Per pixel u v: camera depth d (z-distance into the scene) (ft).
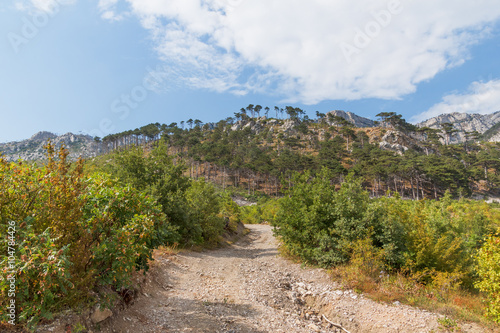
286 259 43.70
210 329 18.28
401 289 28.09
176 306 21.48
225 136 449.06
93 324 14.14
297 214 42.04
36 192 14.23
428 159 302.45
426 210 45.39
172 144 396.78
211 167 340.18
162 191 46.11
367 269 31.32
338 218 38.81
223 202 99.09
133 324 16.70
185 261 36.40
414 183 286.87
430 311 23.99
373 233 34.99
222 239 65.62
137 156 49.37
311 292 30.01
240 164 318.24
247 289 28.53
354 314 24.75
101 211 16.31
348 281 30.12
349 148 389.39
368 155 315.58
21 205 13.85
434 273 30.83
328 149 334.85
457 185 269.85
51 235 13.12
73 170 16.14
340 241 35.96
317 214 40.14
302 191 44.57
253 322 20.77
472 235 45.57
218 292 26.45
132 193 18.10
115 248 14.74
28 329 11.87
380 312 24.21
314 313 26.58
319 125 508.94
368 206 37.96
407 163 270.46
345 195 39.65
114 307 16.49
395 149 394.32
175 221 46.68
